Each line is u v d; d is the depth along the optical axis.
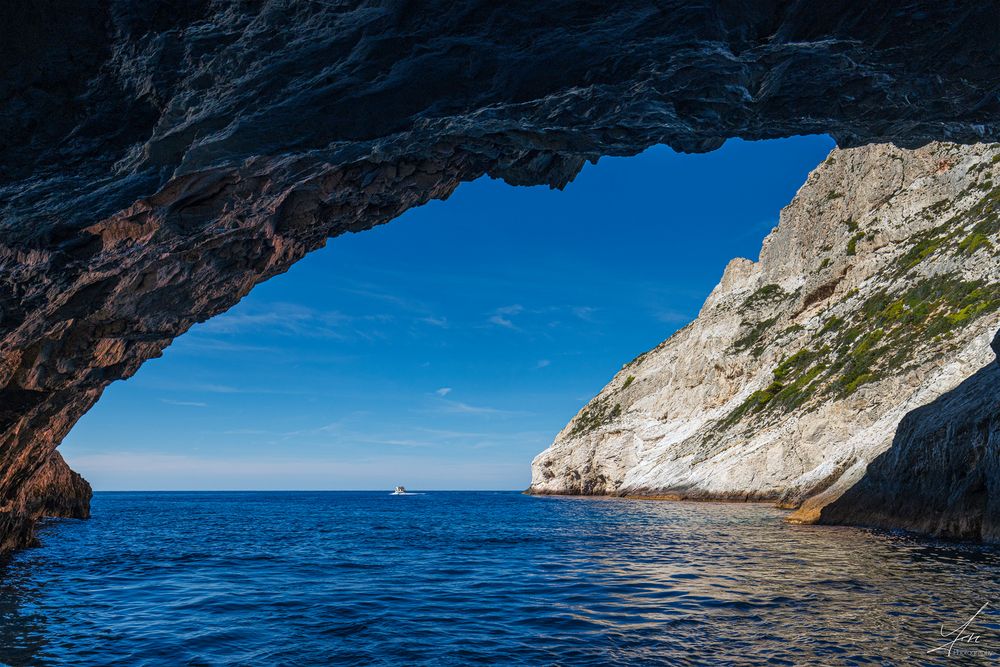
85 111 5.89
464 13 5.39
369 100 6.40
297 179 8.89
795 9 5.54
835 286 70.00
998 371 25.59
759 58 6.16
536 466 103.12
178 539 30.81
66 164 6.45
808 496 40.38
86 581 16.86
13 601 13.88
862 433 41.28
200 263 11.70
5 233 7.91
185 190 8.71
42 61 5.34
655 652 8.88
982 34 5.88
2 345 10.74
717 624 10.38
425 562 20.38
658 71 6.32
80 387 16.02
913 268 58.97
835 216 75.50
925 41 5.97
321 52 5.68
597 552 21.89
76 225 8.05
